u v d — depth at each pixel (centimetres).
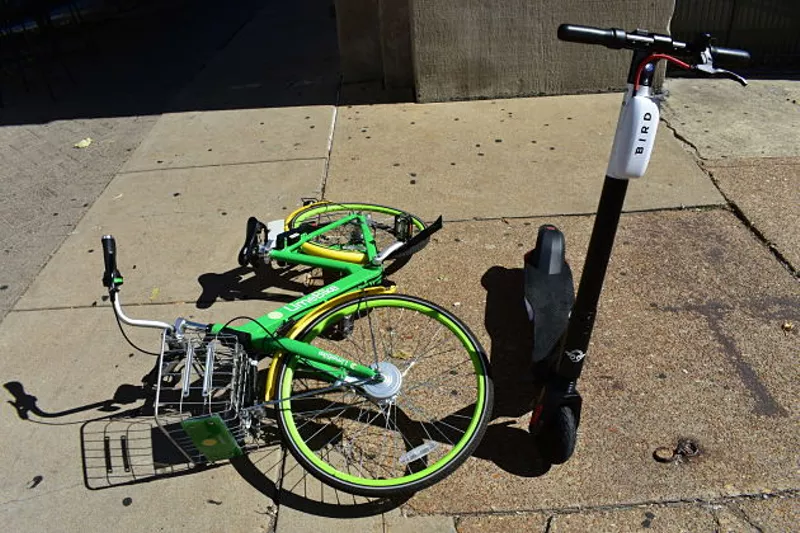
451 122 512
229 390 269
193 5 1015
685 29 580
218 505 234
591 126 492
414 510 230
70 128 552
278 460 249
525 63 532
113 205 425
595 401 265
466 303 321
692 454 242
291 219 357
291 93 596
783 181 406
